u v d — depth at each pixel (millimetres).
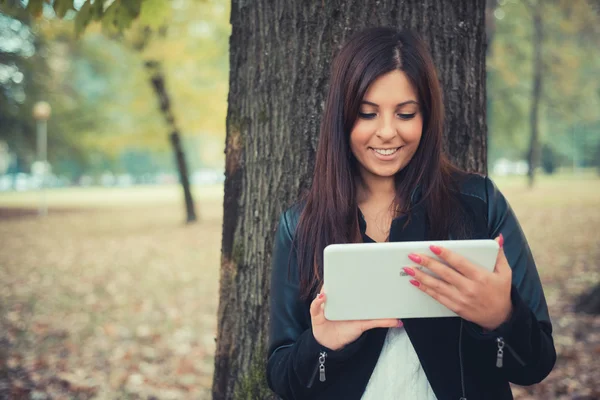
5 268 9555
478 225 1347
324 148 1384
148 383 4406
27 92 21531
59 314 6492
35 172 39188
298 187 1981
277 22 1986
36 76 21641
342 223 1354
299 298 1409
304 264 1395
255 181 2068
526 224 13531
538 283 1322
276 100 2008
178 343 5438
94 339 5531
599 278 7355
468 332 1244
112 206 24953
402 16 1936
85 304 6992
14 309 6703
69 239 13422
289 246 1451
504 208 1374
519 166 56500
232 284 2152
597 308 5633
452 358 1294
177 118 14477
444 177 1396
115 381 4414
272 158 2021
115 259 10484
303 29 1950
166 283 8273
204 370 4711
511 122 24078
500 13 20484
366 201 1458
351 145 1359
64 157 24094
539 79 22828
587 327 5199
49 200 30141
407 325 1287
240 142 2111
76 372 4590
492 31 18016
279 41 1987
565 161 46750
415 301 1214
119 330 5855
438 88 1335
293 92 1974
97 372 4617
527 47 21953
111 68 16375
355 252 1171
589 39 21797
